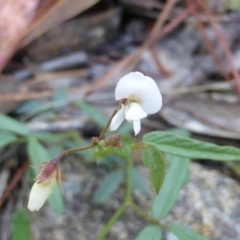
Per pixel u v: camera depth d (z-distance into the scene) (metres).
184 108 0.30
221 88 0.31
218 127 0.29
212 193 0.27
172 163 0.25
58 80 0.32
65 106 0.30
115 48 0.33
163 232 0.26
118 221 0.27
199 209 0.27
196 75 0.32
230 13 0.34
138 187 0.27
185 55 0.33
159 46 0.33
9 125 0.26
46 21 0.31
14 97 0.30
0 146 0.26
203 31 0.32
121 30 0.34
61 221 0.27
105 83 0.31
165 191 0.25
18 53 0.32
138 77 0.21
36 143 0.26
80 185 0.27
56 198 0.25
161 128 0.30
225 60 0.33
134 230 0.27
